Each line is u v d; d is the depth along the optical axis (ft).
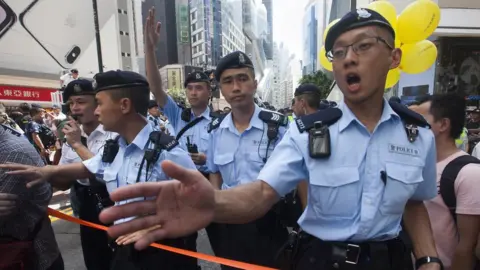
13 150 4.93
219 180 8.44
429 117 5.61
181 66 211.82
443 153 5.57
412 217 4.37
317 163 3.70
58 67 87.40
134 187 2.68
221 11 292.20
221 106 113.70
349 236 3.63
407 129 3.84
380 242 3.69
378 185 3.61
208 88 11.22
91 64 98.37
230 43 325.62
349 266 3.61
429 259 3.96
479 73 37.76
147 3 253.03
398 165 3.64
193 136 10.87
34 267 5.25
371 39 3.52
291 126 4.04
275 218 6.82
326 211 3.74
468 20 33.91
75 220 6.51
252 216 3.43
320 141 3.67
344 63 3.62
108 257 8.20
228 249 7.18
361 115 3.84
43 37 83.25
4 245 4.87
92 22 97.40
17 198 4.68
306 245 4.03
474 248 4.78
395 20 9.20
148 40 8.96
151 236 2.77
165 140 5.62
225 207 3.14
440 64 38.19
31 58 80.59
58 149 14.71
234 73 7.51
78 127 7.82
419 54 9.27
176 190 2.79
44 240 5.48
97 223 7.88
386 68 3.68
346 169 3.63
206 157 8.84
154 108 19.79
